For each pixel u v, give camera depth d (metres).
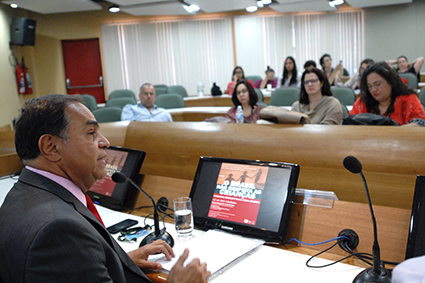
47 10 7.11
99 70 8.73
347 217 1.23
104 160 1.00
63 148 0.89
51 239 0.73
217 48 9.27
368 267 1.07
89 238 0.79
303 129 1.62
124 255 0.94
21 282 0.73
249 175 1.43
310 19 9.41
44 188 0.87
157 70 9.05
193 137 1.89
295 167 1.35
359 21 9.46
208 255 1.15
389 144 1.40
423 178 1.08
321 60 6.91
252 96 3.32
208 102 6.38
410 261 0.53
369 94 2.19
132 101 5.29
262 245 1.27
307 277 1.03
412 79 4.95
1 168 2.22
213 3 7.19
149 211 1.68
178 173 1.93
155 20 8.88
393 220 1.16
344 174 1.47
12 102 6.81
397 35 9.35
